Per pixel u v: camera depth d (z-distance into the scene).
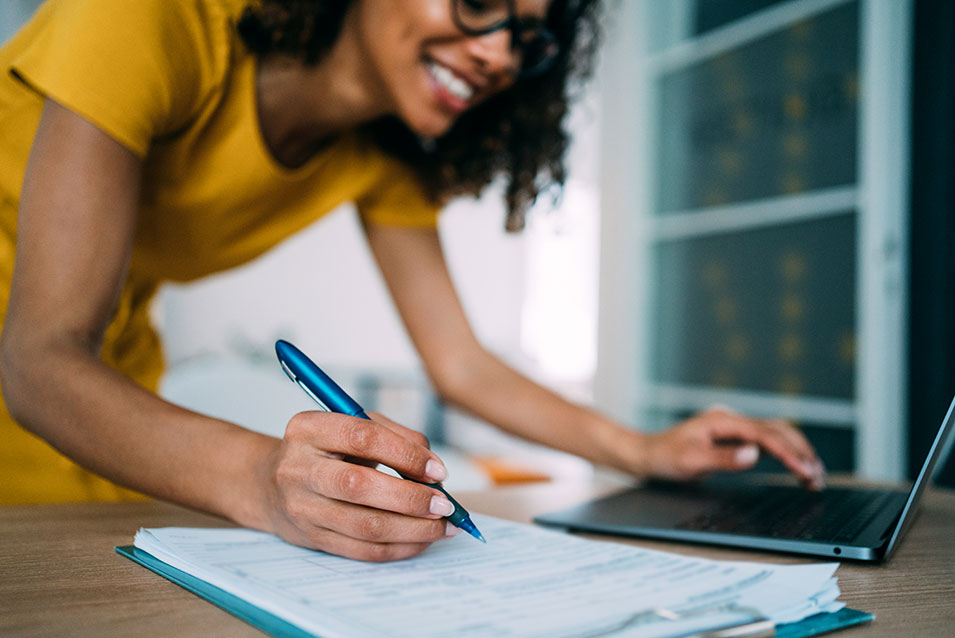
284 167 0.94
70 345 0.57
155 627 0.35
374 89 0.88
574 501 0.79
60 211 0.60
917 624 0.38
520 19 0.82
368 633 0.32
